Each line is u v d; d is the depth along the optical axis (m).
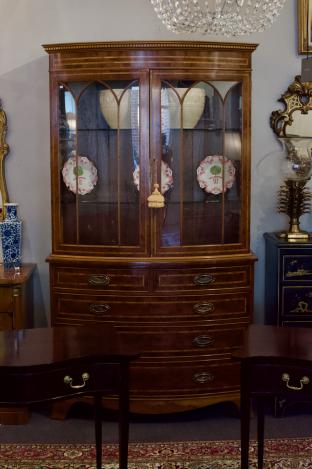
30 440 3.40
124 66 3.49
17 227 3.92
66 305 3.65
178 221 3.60
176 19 2.67
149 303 3.57
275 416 3.69
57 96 3.59
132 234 3.61
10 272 3.80
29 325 3.93
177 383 3.61
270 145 4.03
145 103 3.51
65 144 3.63
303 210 3.90
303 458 3.16
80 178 3.63
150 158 3.54
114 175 3.60
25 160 4.02
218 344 3.63
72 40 3.92
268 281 3.96
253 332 2.66
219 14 2.62
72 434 3.48
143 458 3.18
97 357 2.32
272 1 2.68
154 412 3.60
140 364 3.60
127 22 3.90
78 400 3.65
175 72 3.49
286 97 3.96
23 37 3.94
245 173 3.63
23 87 3.97
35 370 2.23
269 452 3.22
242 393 2.36
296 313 3.70
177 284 3.57
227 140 3.62
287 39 3.96
